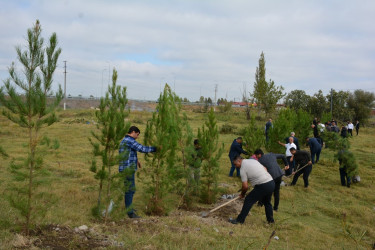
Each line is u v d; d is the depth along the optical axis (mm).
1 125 20984
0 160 10328
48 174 4914
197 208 7527
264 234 6070
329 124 18547
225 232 5715
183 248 4562
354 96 42406
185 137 7609
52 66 4617
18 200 4648
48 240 4410
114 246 4410
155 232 5258
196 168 7559
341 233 6684
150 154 7234
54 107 4715
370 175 12352
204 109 51000
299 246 5637
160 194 6723
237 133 24188
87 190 7715
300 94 39406
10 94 4355
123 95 5562
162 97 6707
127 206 6109
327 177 11828
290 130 14547
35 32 4535
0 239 4148
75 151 13750
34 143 4684
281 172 7668
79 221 5422
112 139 5543
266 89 36938
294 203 8680
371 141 23031
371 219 7602
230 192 9078
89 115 30938
